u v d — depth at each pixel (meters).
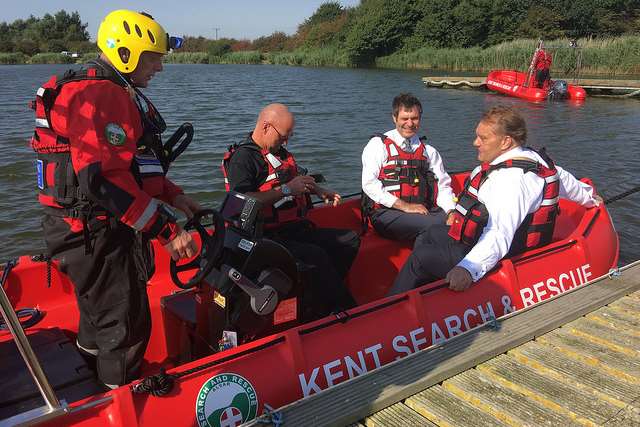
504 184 3.15
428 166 4.31
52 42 72.94
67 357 2.36
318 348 2.55
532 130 13.45
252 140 3.30
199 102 19.33
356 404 2.39
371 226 4.51
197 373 2.21
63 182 1.95
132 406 2.02
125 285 2.10
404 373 2.62
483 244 3.07
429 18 44.19
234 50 74.75
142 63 2.08
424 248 3.48
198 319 2.73
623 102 19.48
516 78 21.53
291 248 3.06
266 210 3.29
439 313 3.00
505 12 43.00
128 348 2.18
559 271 3.62
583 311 3.34
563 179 3.85
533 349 2.95
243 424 2.22
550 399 2.54
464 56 37.50
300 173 3.51
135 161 2.07
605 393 2.60
